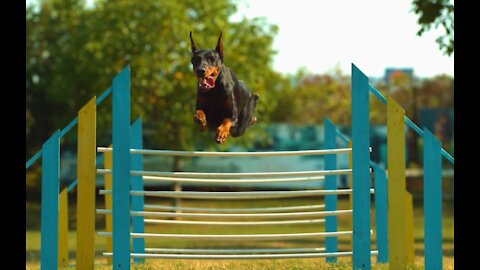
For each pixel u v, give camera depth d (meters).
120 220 8.38
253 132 24.97
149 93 24.03
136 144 10.69
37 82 30.62
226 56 23.38
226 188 30.55
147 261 11.65
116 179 8.38
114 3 23.52
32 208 28.59
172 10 22.94
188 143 24.64
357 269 8.54
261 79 24.58
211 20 23.77
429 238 8.45
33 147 31.09
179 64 23.48
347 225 23.22
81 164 8.48
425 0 15.80
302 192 8.71
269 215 8.70
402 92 41.84
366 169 8.53
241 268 10.29
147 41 23.02
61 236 10.78
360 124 8.55
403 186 8.54
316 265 10.63
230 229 24.31
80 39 24.14
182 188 30.02
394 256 8.53
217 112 8.68
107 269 10.34
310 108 43.00
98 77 23.72
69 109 28.47
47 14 31.64
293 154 8.59
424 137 8.49
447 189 32.34
